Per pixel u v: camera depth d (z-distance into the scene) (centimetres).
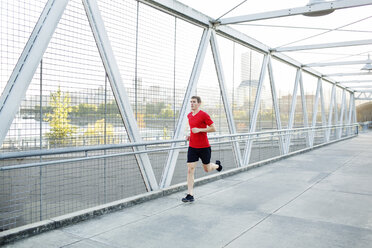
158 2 501
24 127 342
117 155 409
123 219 367
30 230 308
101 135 425
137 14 481
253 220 365
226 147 737
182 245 291
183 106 588
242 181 598
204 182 573
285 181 597
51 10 353
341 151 1166
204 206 424
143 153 475
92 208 378
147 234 318
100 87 423
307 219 369
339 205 431
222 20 660
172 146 551
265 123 947
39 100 357
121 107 444
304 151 1124
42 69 359
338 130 1883
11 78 325
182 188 521
